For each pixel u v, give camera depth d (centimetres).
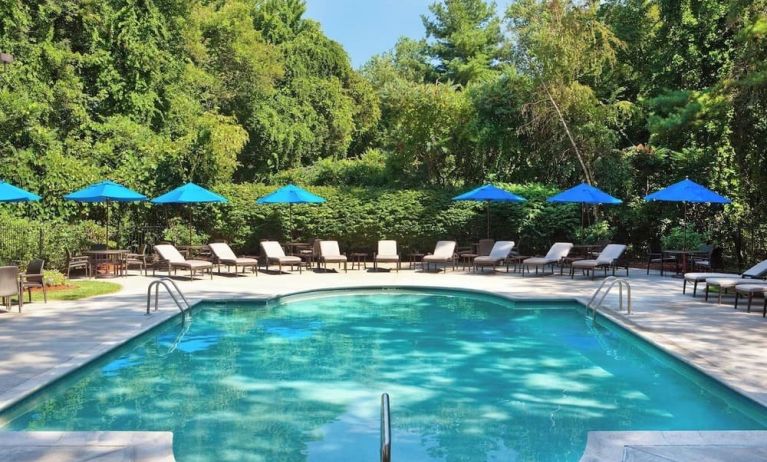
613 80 2319
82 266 1736
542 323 1152
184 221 2120
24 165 1856
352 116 3900
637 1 2289
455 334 1056
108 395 700
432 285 1545
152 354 902
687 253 1675
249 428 597
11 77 2003
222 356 893
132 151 2134
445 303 1384
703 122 1798
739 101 1672
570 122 2142
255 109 3141
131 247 2059
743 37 1581
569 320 1181
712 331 939
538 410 655
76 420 612
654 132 1816
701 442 492
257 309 1295
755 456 464
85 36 2284
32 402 645
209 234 2131
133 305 1198
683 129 1838
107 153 2112
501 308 1312
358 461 521
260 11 3769
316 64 3694
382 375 796
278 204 2102
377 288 1545
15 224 1559
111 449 472
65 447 475
